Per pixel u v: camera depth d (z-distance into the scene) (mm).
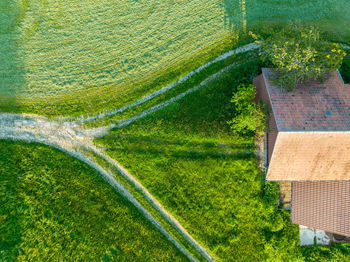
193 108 19219
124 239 18625
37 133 18984
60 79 19281
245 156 18953
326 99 15734
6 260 17203
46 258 17734
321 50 16125
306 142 15070
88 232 18359
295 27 17203
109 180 19219
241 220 18812
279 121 14977
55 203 18344
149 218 19203
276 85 16062
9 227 17594
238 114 18703
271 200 18375
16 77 19125
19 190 18125
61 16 19312
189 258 19016
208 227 18719
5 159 18406
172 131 18875
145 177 18844
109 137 19172
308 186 17844
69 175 18781
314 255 19125
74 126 19203
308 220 17578
